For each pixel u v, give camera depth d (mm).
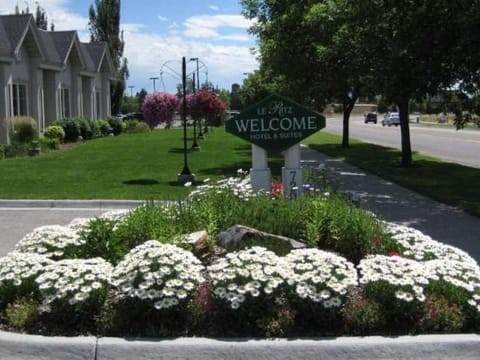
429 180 15703
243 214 6789
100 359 4246
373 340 4355
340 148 30062
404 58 12953
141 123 45125
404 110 19219
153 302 4484
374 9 13359
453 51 12305
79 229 6094
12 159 21656
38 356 4270
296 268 4715
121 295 4828
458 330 4621
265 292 4496
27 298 4887
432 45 12477
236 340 4328
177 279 4562
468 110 14875
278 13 20156
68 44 33406
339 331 4566
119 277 4699
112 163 20266
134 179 15773
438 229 9406
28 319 4613
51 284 4609
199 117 31547
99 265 4867
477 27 11023
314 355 4270
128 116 62906
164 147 28219
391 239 6102
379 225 6449
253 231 6145
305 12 18969
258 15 21859
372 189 14242
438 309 4648
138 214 6648
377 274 4664
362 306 4613
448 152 28078
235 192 7672
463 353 4367
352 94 29484
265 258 4754
